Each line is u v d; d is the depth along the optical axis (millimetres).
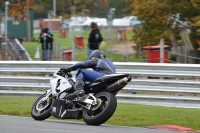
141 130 33469
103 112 33969
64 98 36938
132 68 51438
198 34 81562
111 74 35375
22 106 44656
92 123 34688
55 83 37781
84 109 35594
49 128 33219
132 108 44625
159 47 66562
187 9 81125
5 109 42719
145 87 50031
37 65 54438
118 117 39125
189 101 47812
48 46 76250
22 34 159750
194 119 38188
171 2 80938
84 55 90625
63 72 37812
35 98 52156
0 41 84438
